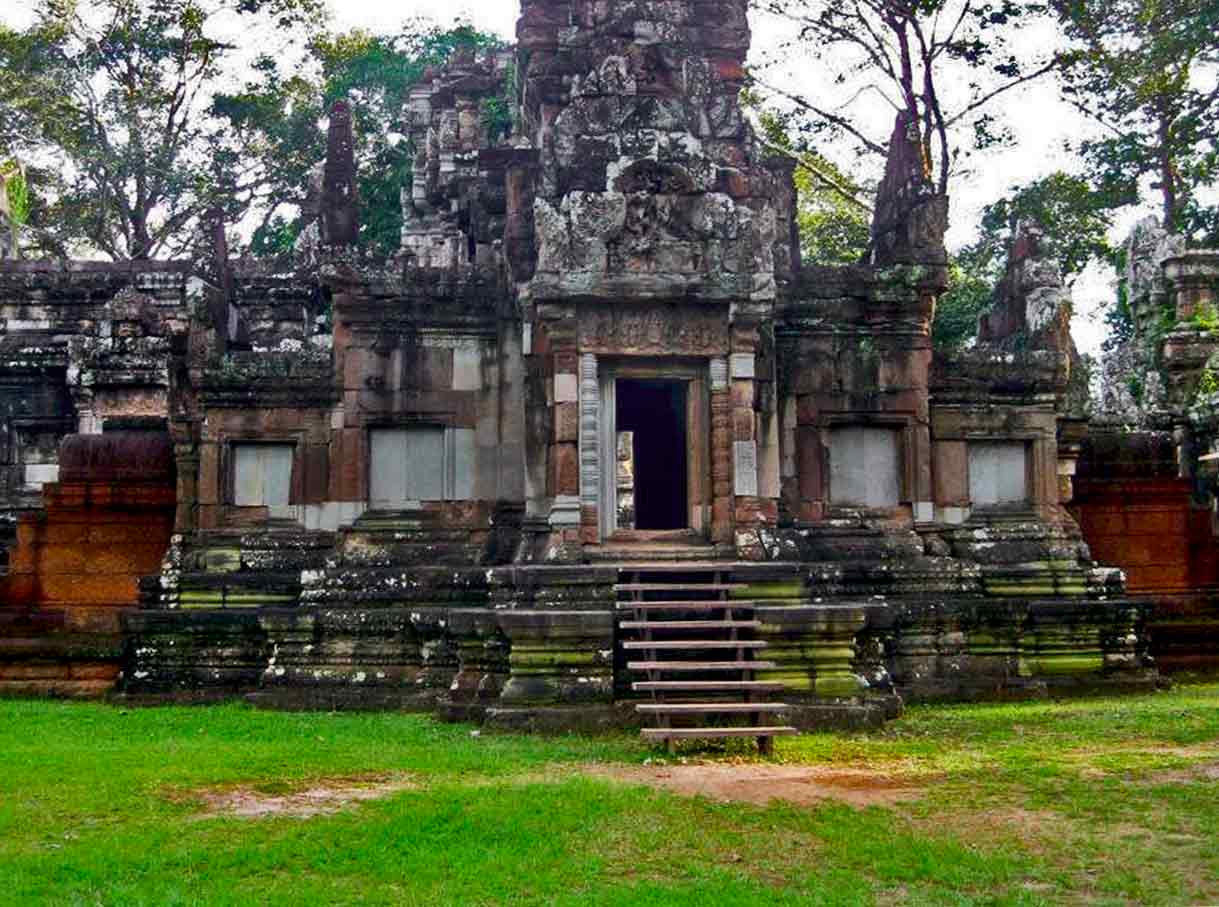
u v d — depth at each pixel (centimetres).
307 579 2002
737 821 1087
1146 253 3988
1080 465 2428
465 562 2058
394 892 885
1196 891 906
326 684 1897
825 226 4691
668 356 1903
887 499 2170
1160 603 2333
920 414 2161
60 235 5175
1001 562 2159
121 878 904
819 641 1667
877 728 1617
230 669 1995
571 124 1894
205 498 2128
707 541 1898
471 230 2333
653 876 936
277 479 2156
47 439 3597
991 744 1495
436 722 1688
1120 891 906
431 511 2109
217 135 5447
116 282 3766
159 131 5162
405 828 1038
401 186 4981
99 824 1065
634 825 1060
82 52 5169
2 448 3581
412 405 2109
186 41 5191
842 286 2158
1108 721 1661
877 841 1020
